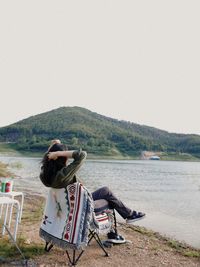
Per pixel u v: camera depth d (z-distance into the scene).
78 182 5.33
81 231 5.19
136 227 9.25
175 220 10.96
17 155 159.62
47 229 5.43
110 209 6.19
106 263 5.57
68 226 5.22
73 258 5.32
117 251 6.29
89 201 5.29
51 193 5.44
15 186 19.31
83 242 5.19
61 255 5.77
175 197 18.89
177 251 6.82
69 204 5.24
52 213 5.45
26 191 16.69
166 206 14.67
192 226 9.96
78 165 5.17
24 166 51.66
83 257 5.76
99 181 28.03
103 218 5.89
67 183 5.23
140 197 17.97
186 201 17.03
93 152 192.62
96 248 6.32
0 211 8.40
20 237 6.53
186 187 26.70
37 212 9.46
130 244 6.91
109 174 41.31
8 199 6.21
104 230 5.89
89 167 62.53
